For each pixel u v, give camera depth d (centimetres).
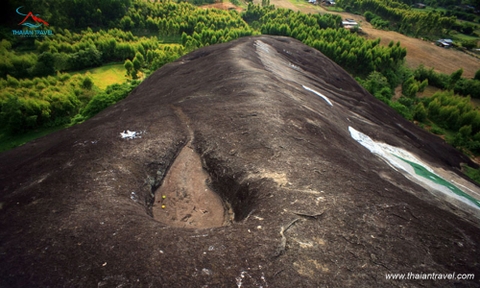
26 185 938
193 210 929
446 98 3331
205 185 1022
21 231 732
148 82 2469
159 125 1280
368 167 1166
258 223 743
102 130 1241
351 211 781
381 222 764
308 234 703
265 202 816
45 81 3388
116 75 3981
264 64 2256
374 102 2719
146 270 617
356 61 4112
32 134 2797
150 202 937
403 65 4538
